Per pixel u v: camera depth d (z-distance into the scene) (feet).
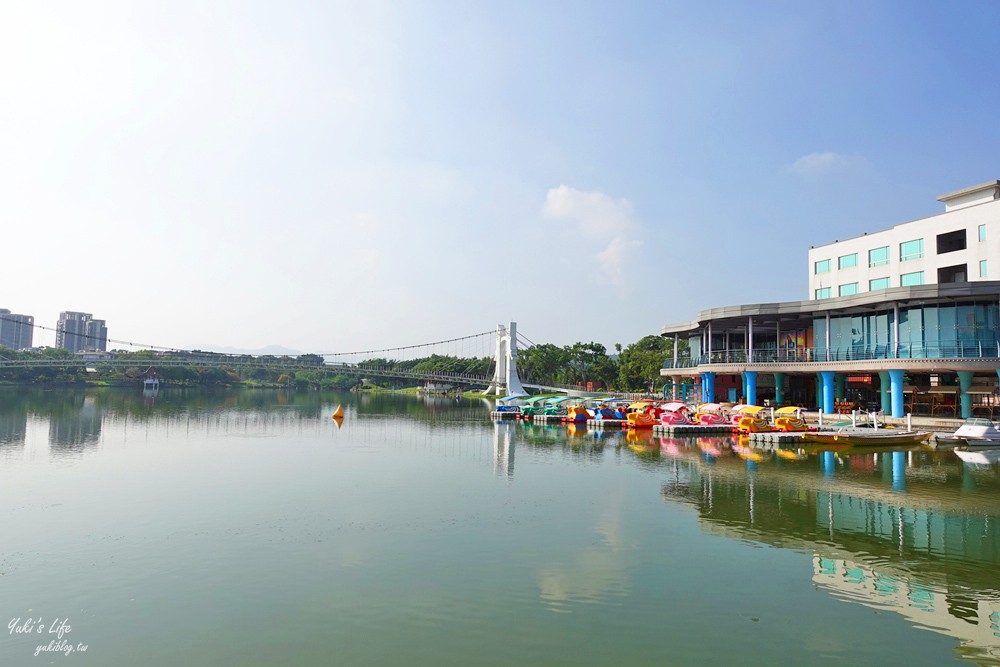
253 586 50.57
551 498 83.56
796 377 212.02
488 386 577.84
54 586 50.55
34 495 84.94
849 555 59.11
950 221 188.75
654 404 211.61
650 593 49.57
